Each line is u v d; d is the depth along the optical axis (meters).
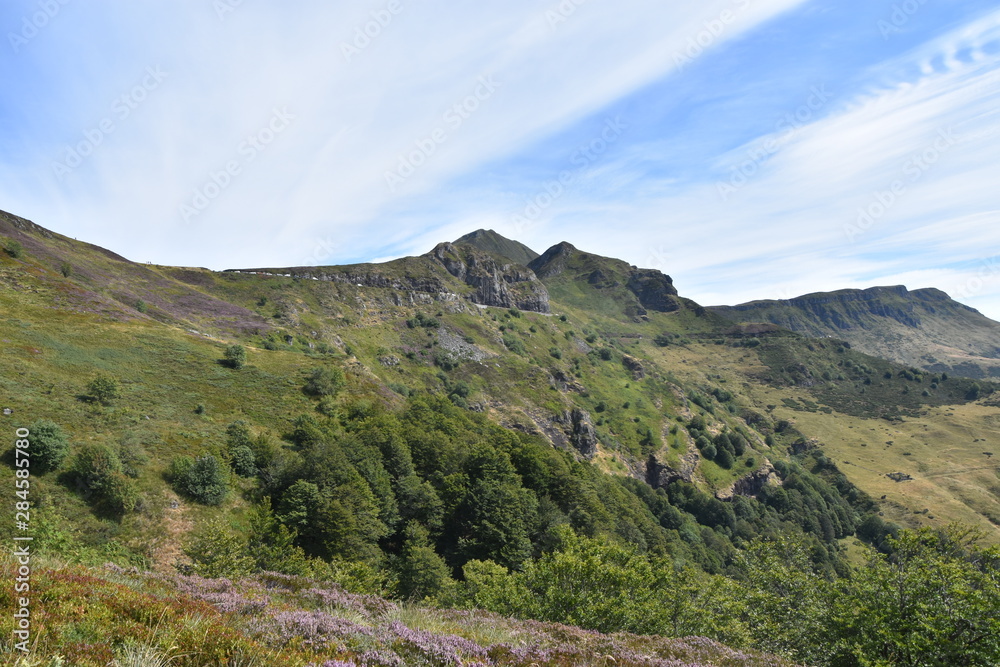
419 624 12.01
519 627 13.81
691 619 21.56
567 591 19.84
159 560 29.38
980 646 13.75
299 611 9.99
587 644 12.19
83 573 9.87
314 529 38.19
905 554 17.48
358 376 73.50
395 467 51.41
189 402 49.03
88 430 37.03
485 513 49.22
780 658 14.07
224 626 7.67
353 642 8.75
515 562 45.22
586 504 63.00
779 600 23.20
